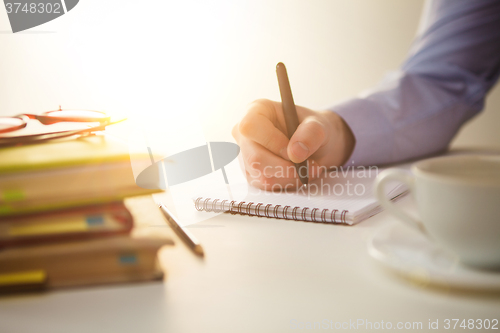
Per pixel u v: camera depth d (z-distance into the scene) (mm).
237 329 282
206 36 1203
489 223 304
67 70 815
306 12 1469
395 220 500
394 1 1557
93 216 333
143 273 351
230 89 1307
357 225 488
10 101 854
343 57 1555
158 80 667
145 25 890
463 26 933
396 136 792
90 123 445
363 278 354
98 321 295
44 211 329
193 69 1098
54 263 336
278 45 1420
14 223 327
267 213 524
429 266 333
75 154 332
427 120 840
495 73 952
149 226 367
